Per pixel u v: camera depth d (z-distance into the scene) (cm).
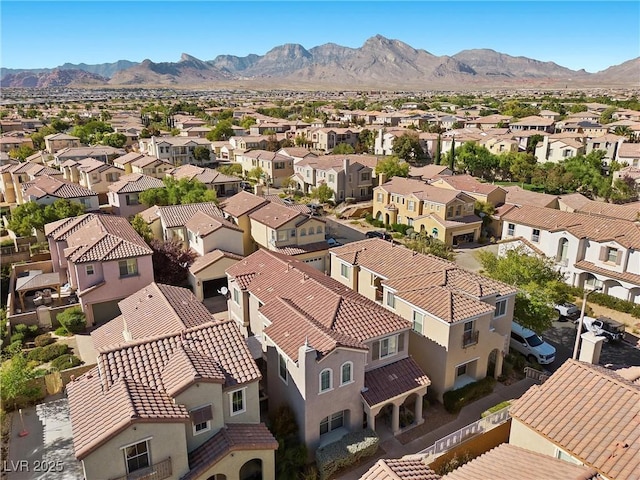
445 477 1836
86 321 3731
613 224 4528
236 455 2073
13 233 5544
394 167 8400
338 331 2552
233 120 17550
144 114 19050
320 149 13362
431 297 2917
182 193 6119
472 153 10419
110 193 6488
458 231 5978
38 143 11775
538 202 6372
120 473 1834
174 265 4209
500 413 2531
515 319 3475
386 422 2702
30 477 2280
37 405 2809
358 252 3884
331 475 2322
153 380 2058
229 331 2402
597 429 1817
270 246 4706
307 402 2303
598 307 4281
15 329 3650
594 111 18175
